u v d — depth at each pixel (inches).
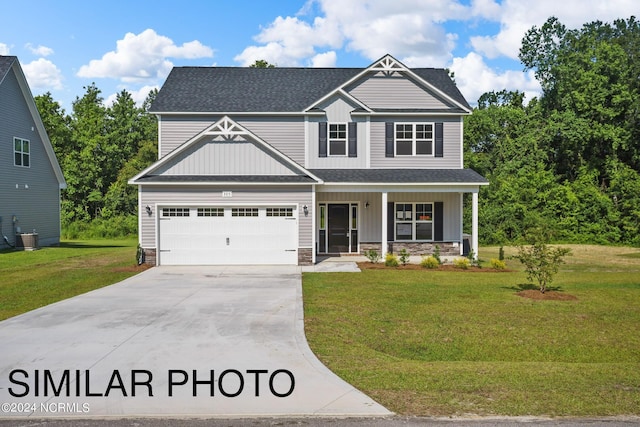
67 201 2020.2
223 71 1078.4
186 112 932.0
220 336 375.6
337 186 846.5
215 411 244.4
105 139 2175.2
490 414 238.2
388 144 934.4
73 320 426.3
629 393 265.6
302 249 808.9
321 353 341.7
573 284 655.8
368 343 390.3
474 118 1656.0
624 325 445.7
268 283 631.8
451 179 860.6
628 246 1305.4
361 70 1014.4
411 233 957.2
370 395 262.2
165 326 405.7
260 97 981.2
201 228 802.8
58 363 311.7
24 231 1129.4
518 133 1641.2
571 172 1667.1
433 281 660.7
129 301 512.1
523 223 1376.7
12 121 1075.3
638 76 1612.9
